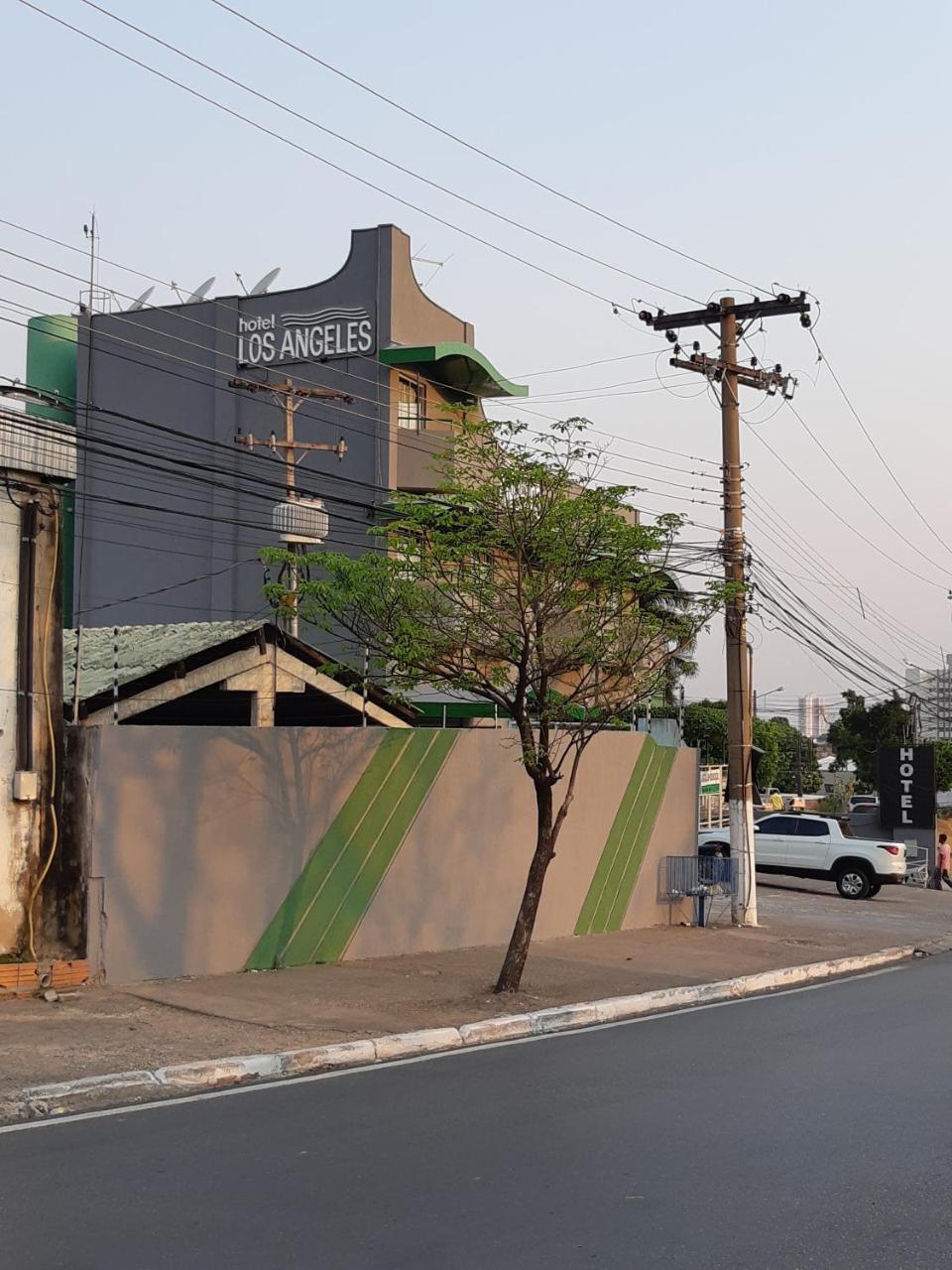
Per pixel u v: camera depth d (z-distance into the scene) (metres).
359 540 37.78
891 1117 9.04
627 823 22.17
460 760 18.38
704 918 23.27
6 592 13.16
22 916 13.18
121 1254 5.97
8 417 13.10
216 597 39.62
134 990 13.38
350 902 16.56
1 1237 6.20
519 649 14.29
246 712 20.14
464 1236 6.31
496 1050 11.77
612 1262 6.00
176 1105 9.13
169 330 41.09
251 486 39.47
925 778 47.09
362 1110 9.03
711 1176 7.48
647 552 14.40
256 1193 6.97
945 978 18.20
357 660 19.47
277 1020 12.17
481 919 18.73
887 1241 6.40
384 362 37.41
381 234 38.41
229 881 14.98
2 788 13.05
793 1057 11.45
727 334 24.33
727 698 24.12
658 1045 12.09
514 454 14.20
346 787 16.55
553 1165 7.64
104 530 41.69
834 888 35.16
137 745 14.04
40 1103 8.91
